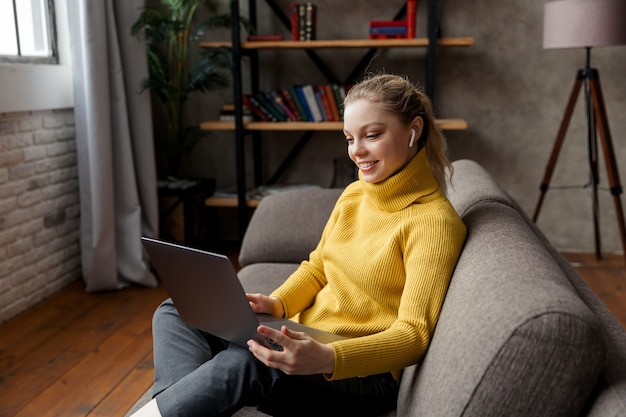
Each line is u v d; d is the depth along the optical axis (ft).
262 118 12.12
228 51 11.21
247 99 12.24
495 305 3.34
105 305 10.07
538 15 12.28
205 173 13.62
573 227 12.92
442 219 4.27
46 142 10.27
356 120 4.44
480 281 3.71
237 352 4.08
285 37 12.85
